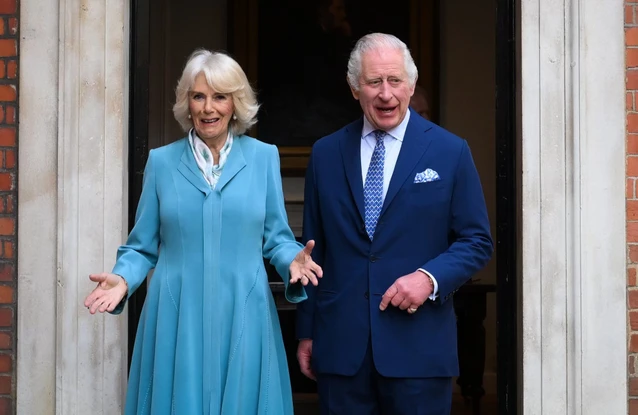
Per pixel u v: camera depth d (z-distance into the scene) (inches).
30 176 163.6
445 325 141.6
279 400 133.6
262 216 134.4
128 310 169.8
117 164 164.1
